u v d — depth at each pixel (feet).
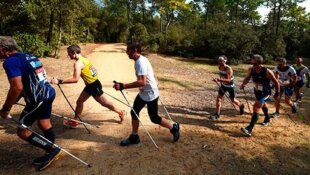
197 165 15.33
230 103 28.19
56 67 48.26
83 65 18.19
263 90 19.36
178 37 90.27
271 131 20.84
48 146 14.23
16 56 12.98
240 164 15.71
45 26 70.85
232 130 20.63
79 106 19.49
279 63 24.70
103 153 16.15
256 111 19.47
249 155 16.83
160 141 17.95
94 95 19.47
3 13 67.67
